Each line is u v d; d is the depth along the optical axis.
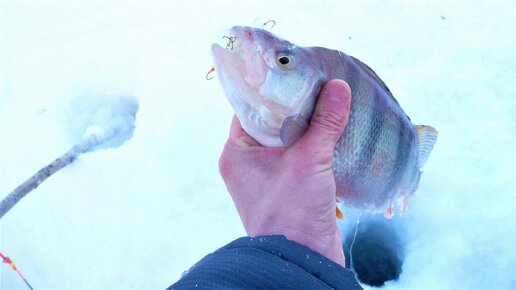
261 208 0.36
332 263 0.27
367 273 0.66
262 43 0.33
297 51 0.33
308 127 0.35
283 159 0.36
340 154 0.36
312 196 0.34
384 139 0.37
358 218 0.65
